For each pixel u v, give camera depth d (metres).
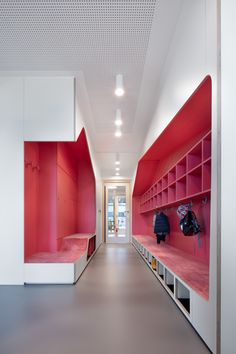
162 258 4.46
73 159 8.05
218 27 2.17
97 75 4.50
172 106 3.69
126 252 8.67
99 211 10.66
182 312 3.11
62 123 4.52
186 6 2.97
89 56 3.97
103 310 3.20
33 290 4.05
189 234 4.04
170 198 5.45
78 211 8.96
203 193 3.53
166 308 3.27
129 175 11.91
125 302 3.50
